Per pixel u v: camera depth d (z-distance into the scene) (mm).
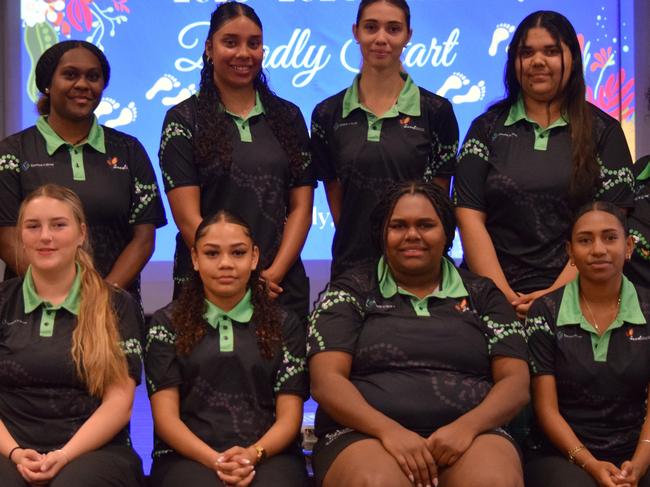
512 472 2848
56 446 3012
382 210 3188
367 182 3527
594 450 3109
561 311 3174
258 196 3473
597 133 3432
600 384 3107
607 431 3115
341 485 2869
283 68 5531
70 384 3025
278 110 3582
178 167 3480
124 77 5508
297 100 5543
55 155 3467
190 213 3457
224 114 3514
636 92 5496
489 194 3426
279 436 3061
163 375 3129
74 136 3506
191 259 3467
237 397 3119
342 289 3172
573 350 3139
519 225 3389
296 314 3316
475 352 3092
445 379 3051
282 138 3547
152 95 5520
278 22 5527
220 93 3553
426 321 3102
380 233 3201
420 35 5516
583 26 5516
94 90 3469
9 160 3467
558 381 3164
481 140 3469
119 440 3098
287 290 3535
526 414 3379
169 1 5516
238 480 2934
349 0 5531
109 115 5512
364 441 2934
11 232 3463
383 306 3137
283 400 3139
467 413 2980
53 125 3506
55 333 3045
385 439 2904
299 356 3180
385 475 2824
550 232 3371
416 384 3037
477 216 3432
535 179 3363
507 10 5520
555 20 3400
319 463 3016
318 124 3646
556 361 3166
